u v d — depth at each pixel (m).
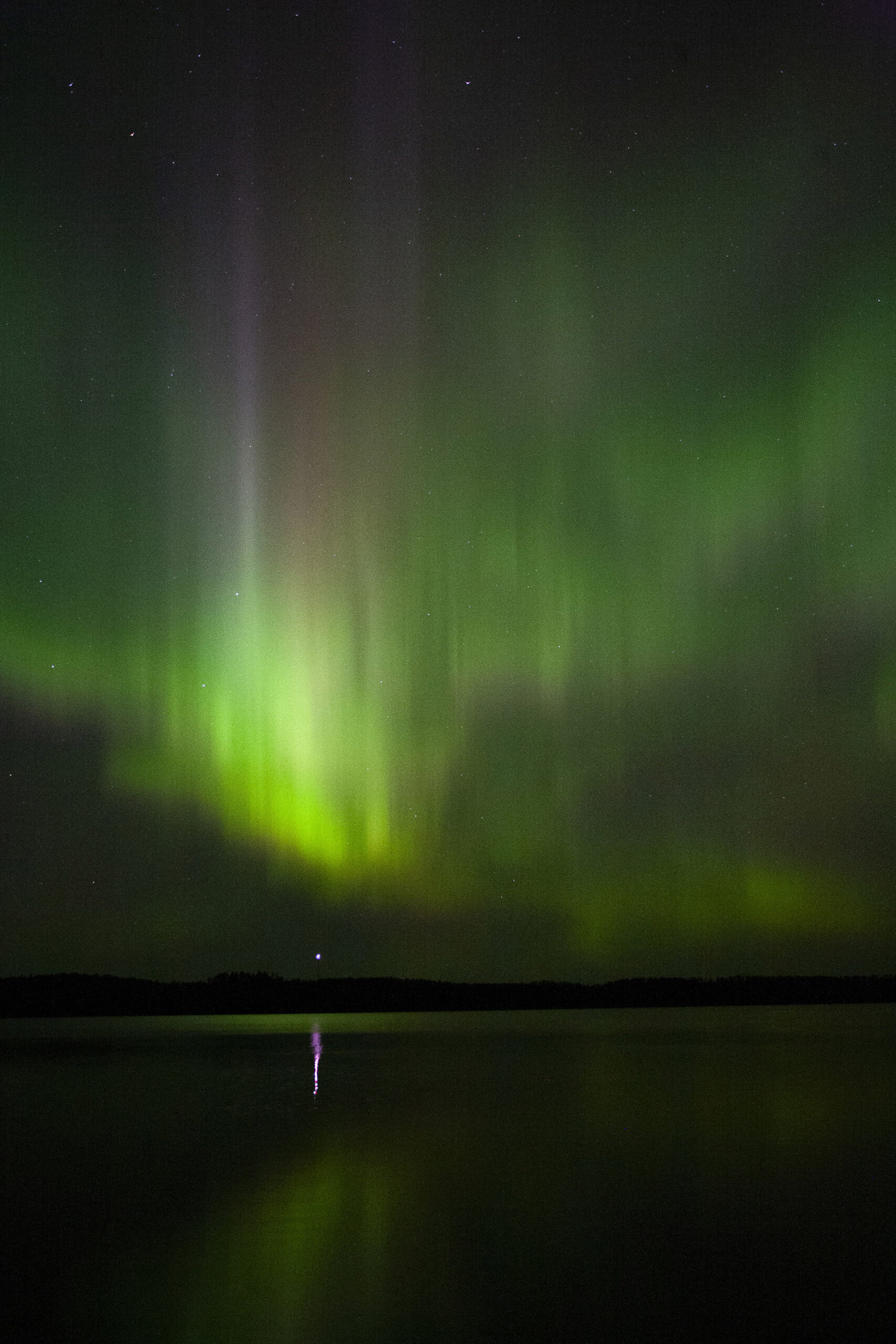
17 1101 16.48
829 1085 17.44
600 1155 10.79
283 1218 7.94
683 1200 8.49
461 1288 6.04
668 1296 5.88
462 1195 8.77
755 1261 6.62
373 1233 7.42
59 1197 8.85
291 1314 5.56
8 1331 5.32
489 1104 15.59
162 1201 8.62
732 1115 13.80
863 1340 5.15
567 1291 5.99
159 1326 5.39
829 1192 8.81
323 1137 12.30
